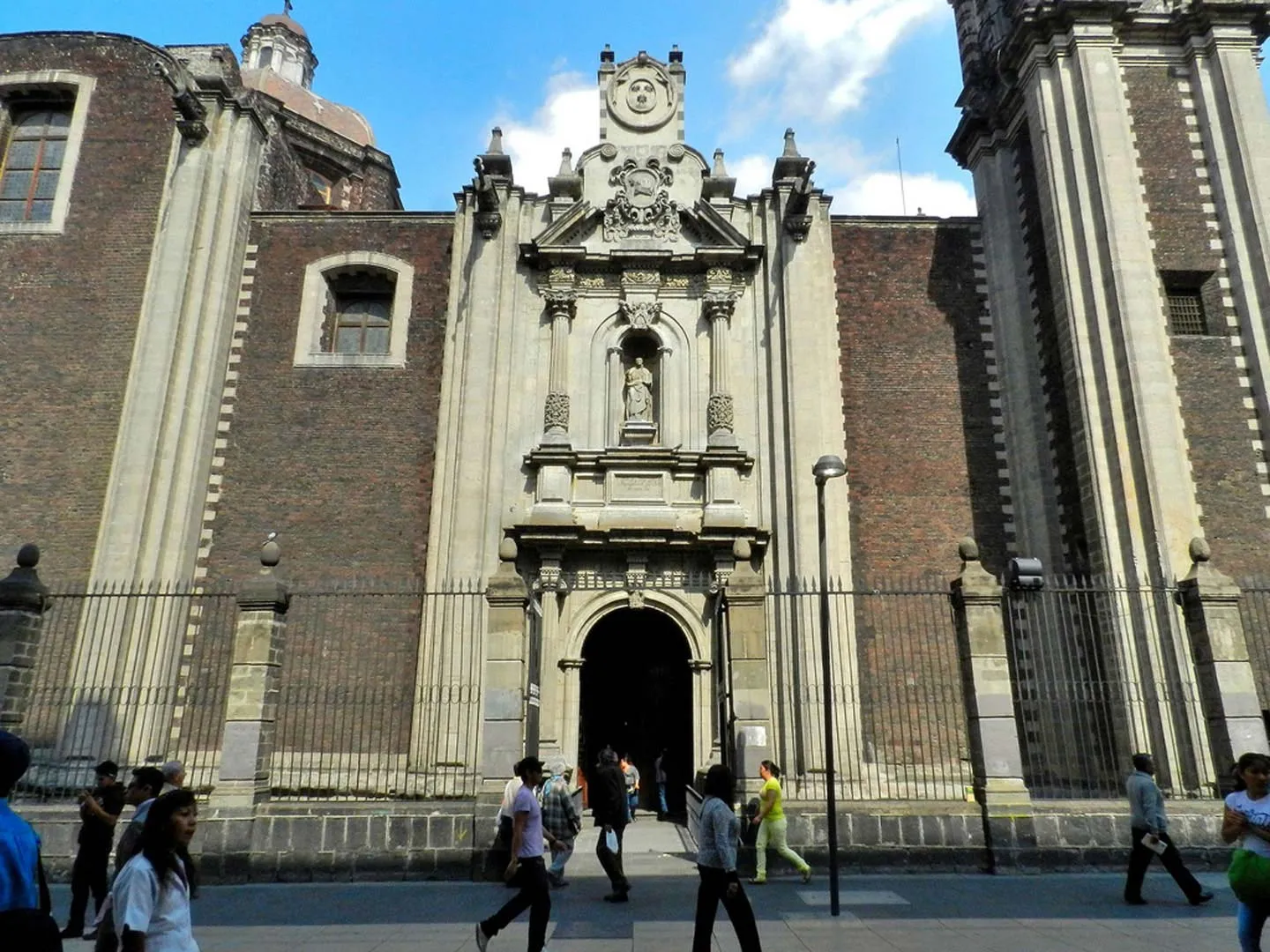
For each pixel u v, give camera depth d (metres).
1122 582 16.70
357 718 18.64
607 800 11.02
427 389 21.14
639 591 19.19
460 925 9.52
